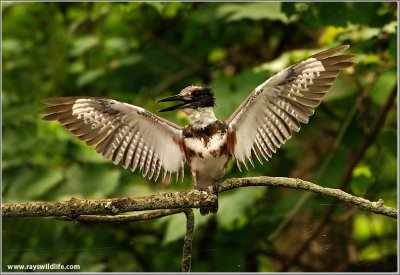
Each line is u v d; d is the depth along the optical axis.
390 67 11.77
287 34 13.76
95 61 14.17
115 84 14.04
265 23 13.74
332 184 12.19
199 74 14.00
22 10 14.18
